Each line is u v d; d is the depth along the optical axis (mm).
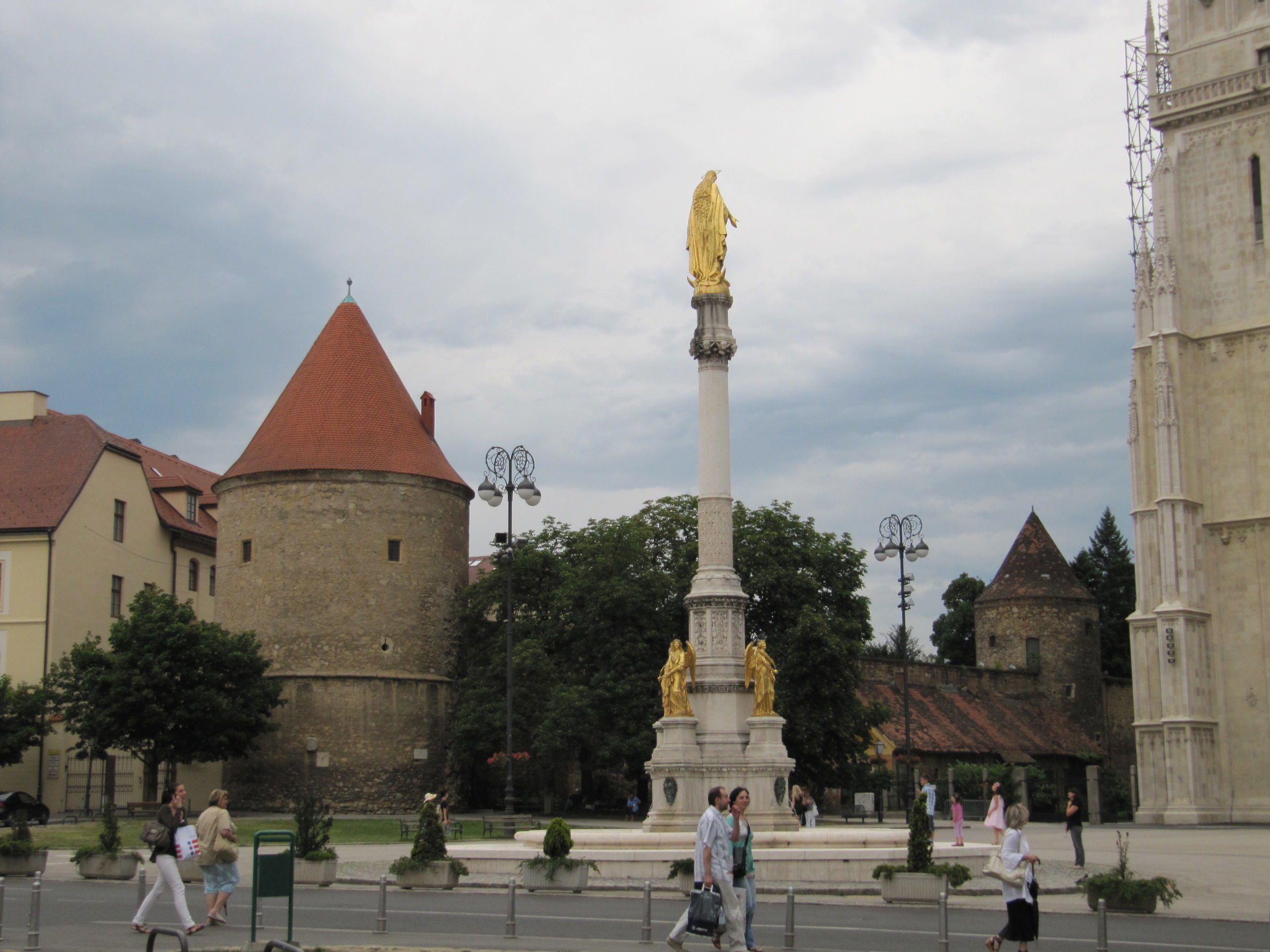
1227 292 65562
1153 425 66312
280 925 21047
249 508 63375
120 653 53500
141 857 29094
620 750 56031
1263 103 65312
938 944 19141
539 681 59688
